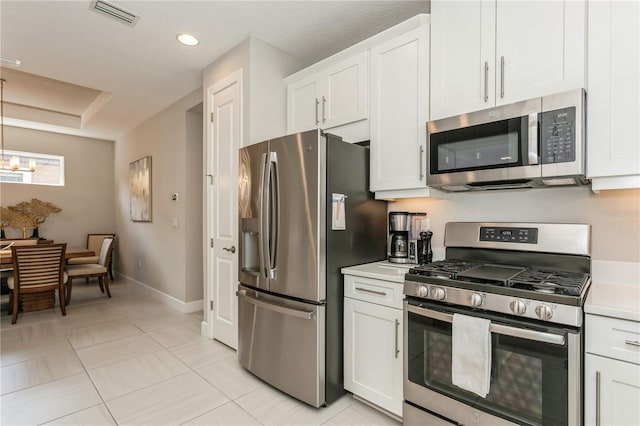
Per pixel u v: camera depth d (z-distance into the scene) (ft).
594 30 4.54
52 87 13.34
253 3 7.28
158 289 14.93
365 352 6.42
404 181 6.70
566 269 5.45
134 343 9.71
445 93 6.00
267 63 9.03
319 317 6.40
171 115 13.96
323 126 8.27
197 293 13.25
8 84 12.94
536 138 4.86
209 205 10.25
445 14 6.03
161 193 14.76
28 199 17.49
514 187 6.05
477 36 5.63
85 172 19.42
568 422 3.98
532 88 5.04
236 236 9.15
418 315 5.32
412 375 5.41
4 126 16.71
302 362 6.57
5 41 8.86
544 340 4.09
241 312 8.13
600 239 5.37
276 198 7.15
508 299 4.39
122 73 10.87
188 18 7.85
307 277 6.55
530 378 4.25
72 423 5.98
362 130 7.50
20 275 11.57
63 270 12.49
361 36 8.68
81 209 19.27
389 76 6.95
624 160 4.31
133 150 17.62
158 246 14.93
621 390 3.77
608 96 4.43
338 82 7.95
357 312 6.56
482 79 5.55
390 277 5.98
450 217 7.14
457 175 5.74
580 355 3.99
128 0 7.15
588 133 4.57
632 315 3.68
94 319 11.97
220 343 9.75
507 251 6.07
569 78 4.72
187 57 9.82
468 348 4.60
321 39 8.83
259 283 7.57
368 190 7.54
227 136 9.52
